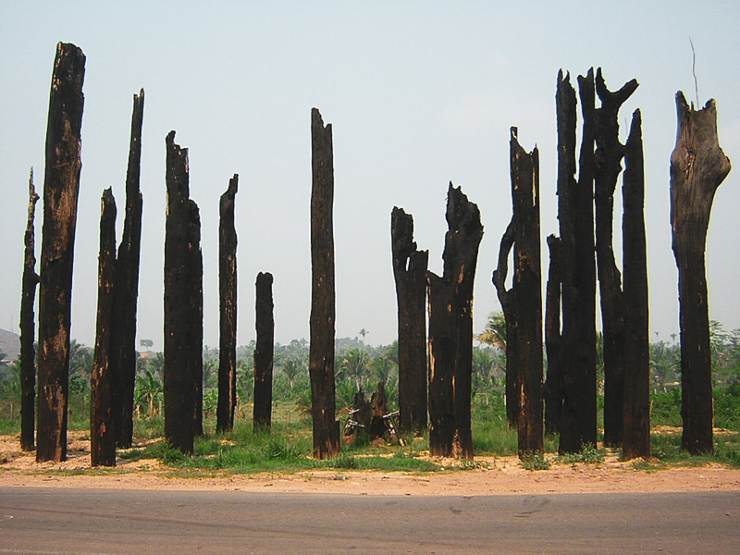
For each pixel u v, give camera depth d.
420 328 23.06
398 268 23.34
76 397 41.78
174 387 17.62
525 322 15.82
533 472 14.30
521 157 15.87
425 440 20.52
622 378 18.52
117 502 10.80
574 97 17.73
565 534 8.59
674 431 23.31
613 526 8.98
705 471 14.20
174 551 7.96
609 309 18.47
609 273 18.50
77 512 10.04
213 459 16.88
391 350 75.81
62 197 17.02
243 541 8.36
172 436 17.59
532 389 15.75
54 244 16.94
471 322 16.83
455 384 16.67
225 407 24.33
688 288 16.42
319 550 7.96
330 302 17.22
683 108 16.70
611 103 17.67
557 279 19.84
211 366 66.88
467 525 9.09
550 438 19.98
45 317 17.02
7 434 26.11
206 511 10.02
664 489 11.85
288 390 68.50
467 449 16.58
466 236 16.88
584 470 14.47
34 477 14.61
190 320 18.02
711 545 8.08
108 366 16.45
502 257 22.19
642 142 16.02
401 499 10.96
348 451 18.98
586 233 17.20
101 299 16.47
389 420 21.16
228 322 24.53
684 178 16.55
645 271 15.84
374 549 7.99
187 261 17.86
